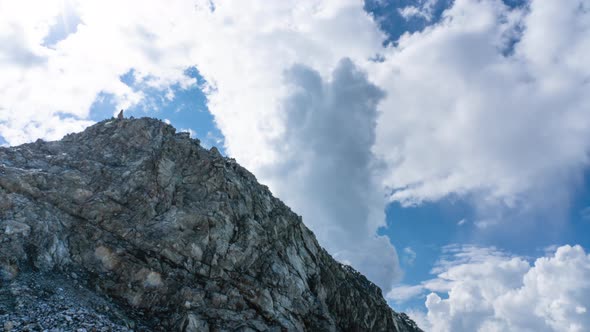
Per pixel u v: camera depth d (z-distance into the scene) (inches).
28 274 1230.9
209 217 1743.4
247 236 1781.5
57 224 1472.7
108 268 1440.7
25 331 978.1
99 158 1911.9
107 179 1756.9
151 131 2129.7
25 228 1364.4
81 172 1750.7
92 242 1489.9
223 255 1657.2
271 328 1493.6
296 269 1840.6
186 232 1662.2
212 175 1971.0
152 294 1423.5
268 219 1993.1
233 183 2000.5
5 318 1005.2
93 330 1080.2
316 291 1850.4
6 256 1221.1
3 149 1736.0
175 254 1566.2
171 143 2068.2
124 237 1550.2
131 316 1314.0
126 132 2080.5
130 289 1406.3
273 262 1755.7
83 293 1282.0
